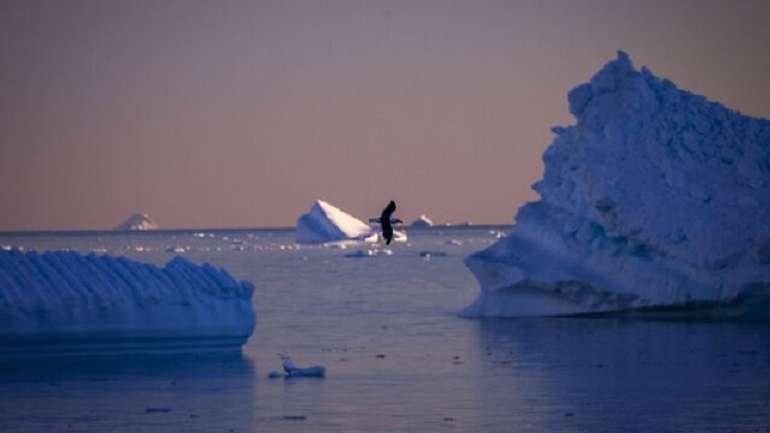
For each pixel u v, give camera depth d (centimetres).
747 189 17838
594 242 17800
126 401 11706
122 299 13688
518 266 18138
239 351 14488
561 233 18138
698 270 17250
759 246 16938
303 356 14388
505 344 15288
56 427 10756
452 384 12519
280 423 10806
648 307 17450
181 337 13975
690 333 16025
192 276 14262
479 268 18438
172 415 11131
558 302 18112
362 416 11050
